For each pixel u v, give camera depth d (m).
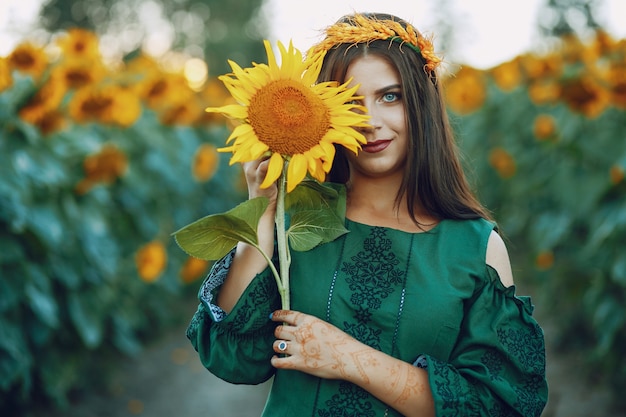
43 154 3.77
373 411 1.65
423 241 1.73
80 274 3.86
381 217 1.80
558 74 5.64
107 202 4.40
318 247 1.75
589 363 4.46
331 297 1.69
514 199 7.29
